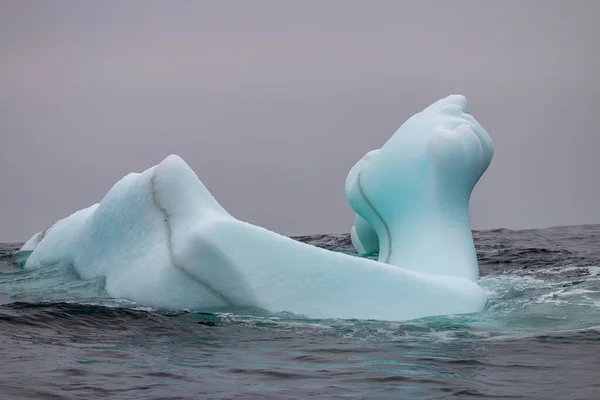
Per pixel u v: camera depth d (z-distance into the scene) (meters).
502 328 13.27
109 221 16.28
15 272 17.58
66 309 13.91
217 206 15.70
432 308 14.26
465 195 17.81
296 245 14.41
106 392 9.53
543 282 17.44
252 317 13.78
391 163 17.97
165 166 15.77
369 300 14.18
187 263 14.23
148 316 13.67
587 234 30.62
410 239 17.45
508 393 9.55
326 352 11.59
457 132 17.56
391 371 10.54
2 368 10.49
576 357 11.30
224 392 9.59
